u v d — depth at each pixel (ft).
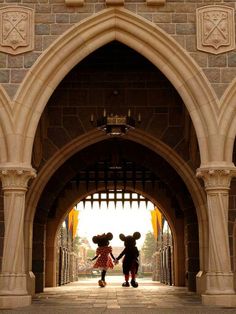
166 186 103.40
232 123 57.00
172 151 76.59
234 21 58.70
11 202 54.54
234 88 57.41
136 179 103.96
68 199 104.58
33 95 57.36
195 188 75.72
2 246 71.20
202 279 72.59
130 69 77.97
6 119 56.49
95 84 77.97
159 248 142.20
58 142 76.79
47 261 100.89
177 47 58.13
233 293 52.75
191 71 57.82
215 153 55.98
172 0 59.21
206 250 73.92
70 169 87.40
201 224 75.05
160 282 134.92
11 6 58.85
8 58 57.93
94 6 59.16
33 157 73.36
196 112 57.57
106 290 83.82
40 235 84.53
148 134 77.10
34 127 57.26
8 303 51.80
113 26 59.00
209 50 58.08
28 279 71.72
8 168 54.49
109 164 99.86
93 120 77.05
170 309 48.03
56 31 58.70
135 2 59.16
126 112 77.51
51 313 44.32
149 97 77.82
